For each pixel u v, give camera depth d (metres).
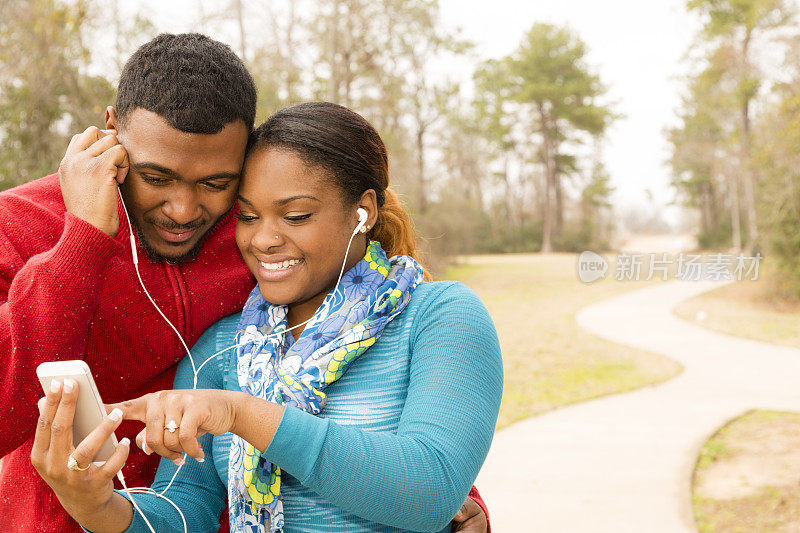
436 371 1.32
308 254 1.40
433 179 33.84
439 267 32.78
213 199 1.42
